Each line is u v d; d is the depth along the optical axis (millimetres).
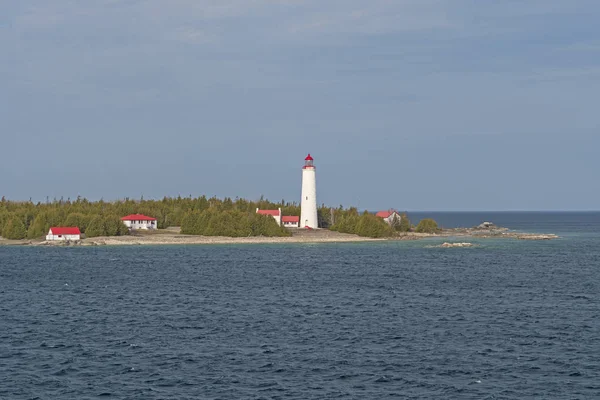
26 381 61406
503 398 57219
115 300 107625
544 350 72375
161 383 61094
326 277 141625
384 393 58531
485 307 100062
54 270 156625
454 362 67750
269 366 66375
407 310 97500
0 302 105188
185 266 167000
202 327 84812
